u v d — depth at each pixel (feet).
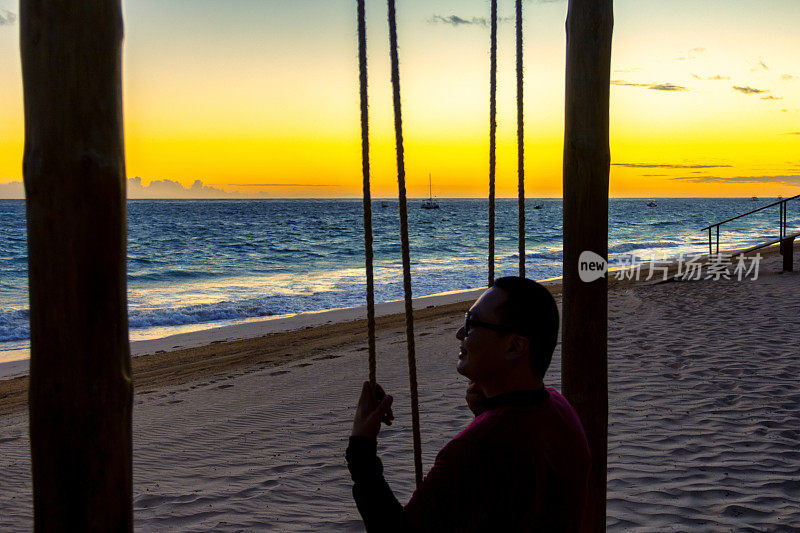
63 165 4.17
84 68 4.19
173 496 16.37
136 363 42.88
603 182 9.14
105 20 4.27
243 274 120.67
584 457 4.75
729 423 19.03
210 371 37.52
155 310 70.69
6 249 161.27
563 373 9.58
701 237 209.26
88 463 4.29
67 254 4.19
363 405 5.38
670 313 38.91
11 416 29.45
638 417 20.01
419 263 134.82
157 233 246.47
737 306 39.68
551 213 503.61
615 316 39.37
